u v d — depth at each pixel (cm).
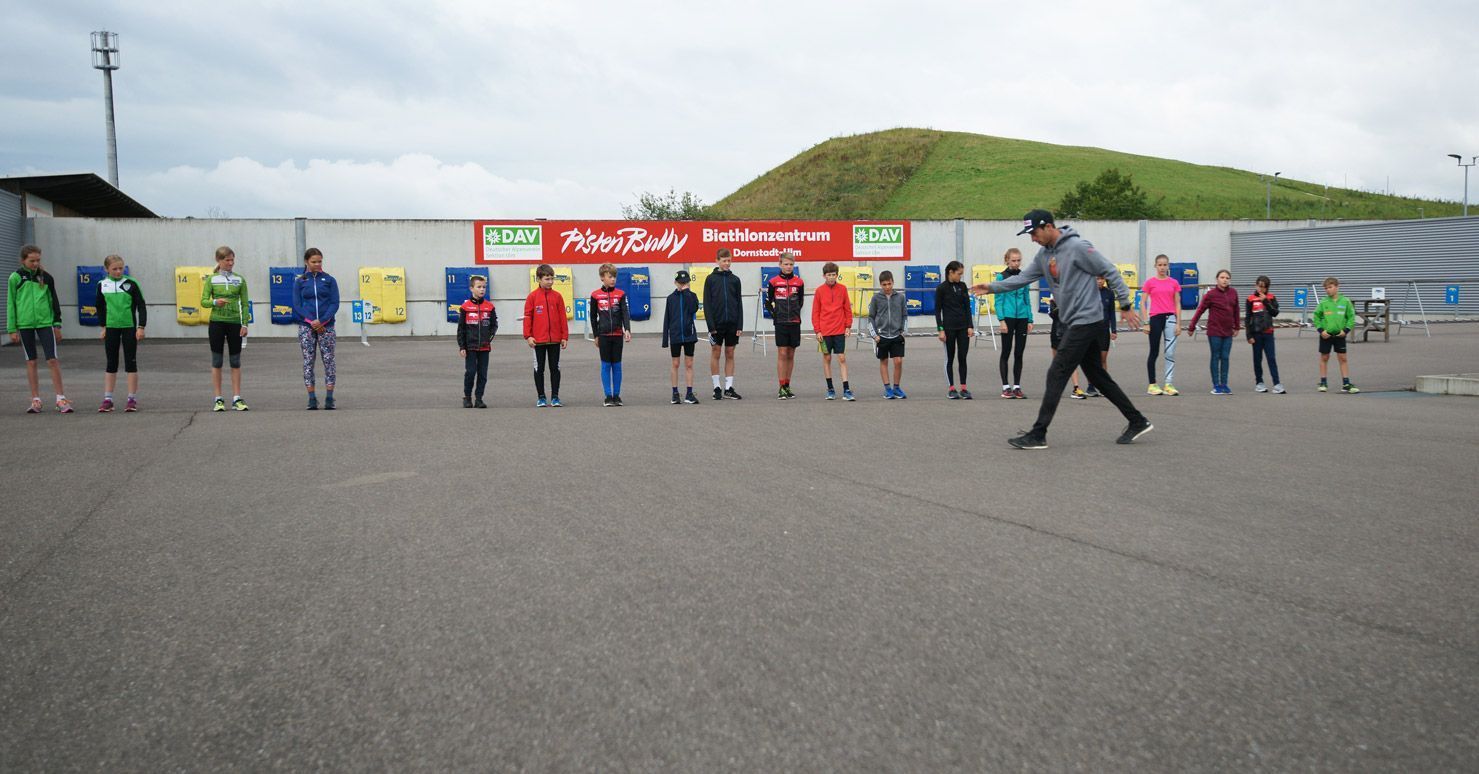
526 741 273
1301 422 969
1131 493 610
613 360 1226
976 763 258
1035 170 8438
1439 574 428
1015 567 441
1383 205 7544
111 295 1116
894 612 378
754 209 8400
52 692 312
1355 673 316
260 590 418
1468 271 3209
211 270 2997
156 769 261
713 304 1269
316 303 1160
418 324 3172
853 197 8388
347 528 531
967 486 637
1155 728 278
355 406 1233
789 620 370
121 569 454
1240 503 578
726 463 737
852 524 527
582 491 628
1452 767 255
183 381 1595
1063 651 336
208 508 586
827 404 1210
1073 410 1094
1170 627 360
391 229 3144
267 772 258
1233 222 3794
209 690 312
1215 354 1297
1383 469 693
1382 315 2355
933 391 1408
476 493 625
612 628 364
